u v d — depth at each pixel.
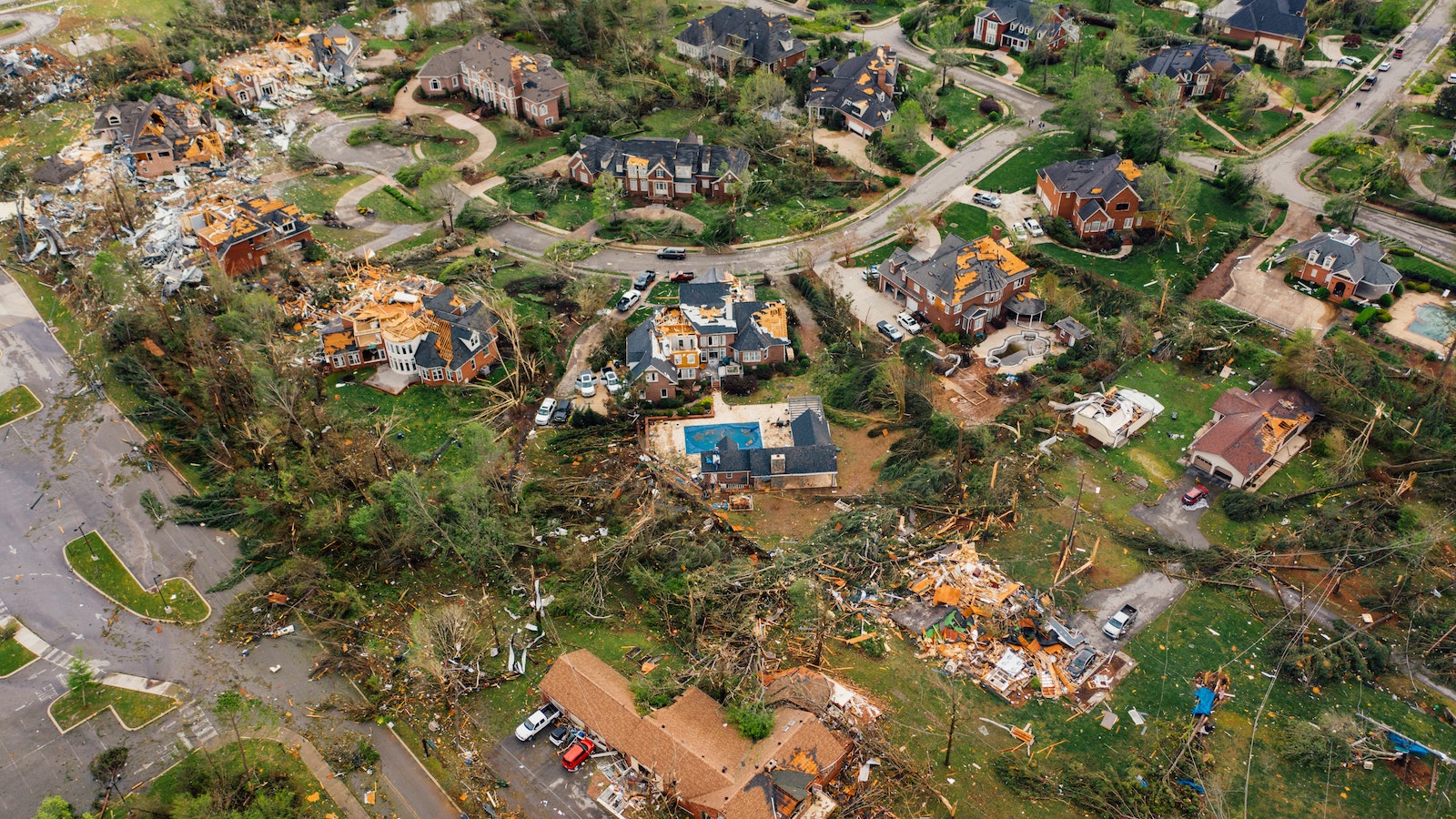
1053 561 96.75
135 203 147.75
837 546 96.56
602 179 149.88
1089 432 112.06
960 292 125.25
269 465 107.75
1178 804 75.38
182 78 183.00
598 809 75.44
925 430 110.69
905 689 84.38
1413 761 79.12
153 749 80.81
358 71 195.38
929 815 74.75
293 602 92.69
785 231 150.88
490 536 94.69
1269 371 118.69
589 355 125.31
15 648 89.19
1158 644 88.75
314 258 141.00
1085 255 143.88
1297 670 86.25
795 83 190.75
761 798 71.69
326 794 76.88
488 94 184.12
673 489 105.81
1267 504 101.81
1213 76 183.12
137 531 100.44
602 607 91.81
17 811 76.38
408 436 113.56
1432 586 93.75
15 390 117.88
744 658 85.50
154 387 115.44
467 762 79.12
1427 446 106.56
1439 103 173.25
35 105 173.50
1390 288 129.12
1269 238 145.00
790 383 121.56
